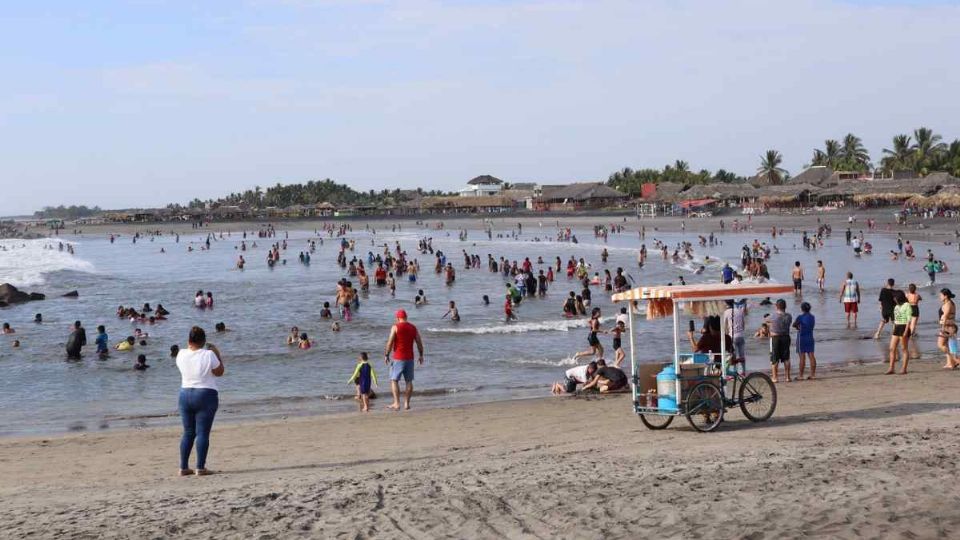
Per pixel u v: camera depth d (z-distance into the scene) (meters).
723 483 8.27
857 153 180.12
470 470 9.72
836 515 7.10
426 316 37.75
